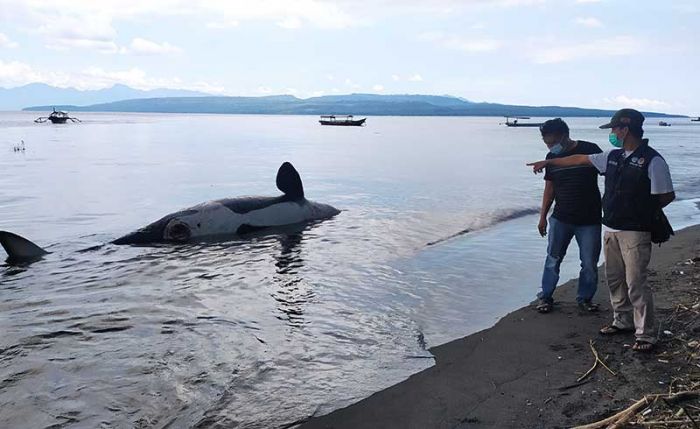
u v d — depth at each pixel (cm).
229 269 966
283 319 721
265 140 6031
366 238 1215
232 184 2166
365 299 805
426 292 837
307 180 2302
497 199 1767
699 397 473
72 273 937
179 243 1179
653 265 911
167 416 486
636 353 579
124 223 1388
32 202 1684
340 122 12112
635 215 575
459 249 1112
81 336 660
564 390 516
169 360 595
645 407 462
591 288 730
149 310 751
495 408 490
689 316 659
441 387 534
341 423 477
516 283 881
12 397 517
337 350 625
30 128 8581
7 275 923
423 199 1773
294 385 544
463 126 14425
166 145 4853
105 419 481
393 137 7194
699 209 1600
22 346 629
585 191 702
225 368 578
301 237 1229
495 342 639
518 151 4344
